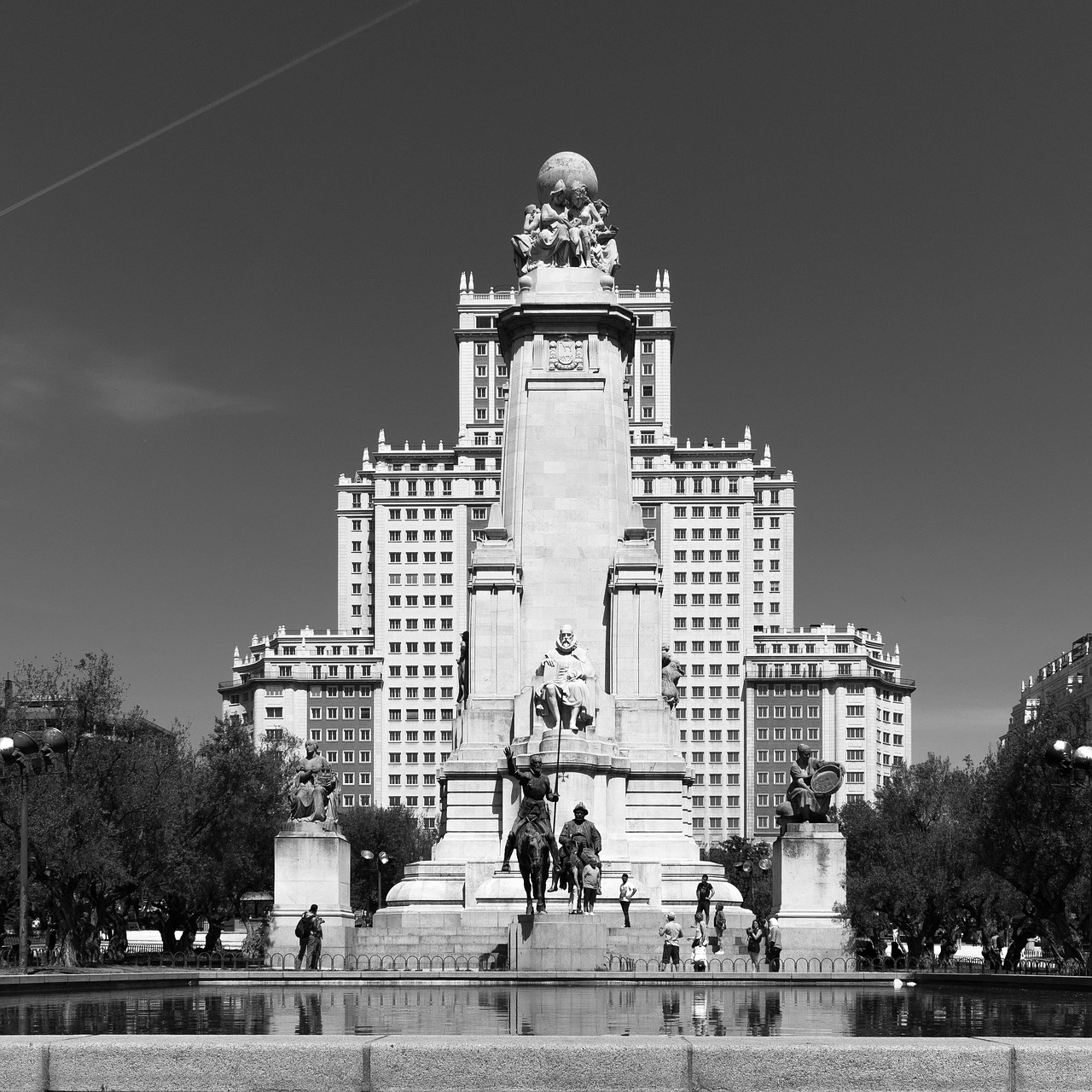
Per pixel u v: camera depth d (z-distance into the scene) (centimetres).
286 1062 1484
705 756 19775
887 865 8056
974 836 7181
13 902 7450
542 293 7181
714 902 6184
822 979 4350
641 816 6581
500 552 6919
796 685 19800
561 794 6338
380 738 19912
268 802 8594
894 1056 1470
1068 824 6562
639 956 5372
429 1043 1488
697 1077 1473
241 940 12075
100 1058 1488
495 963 5175
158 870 7338
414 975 4275
